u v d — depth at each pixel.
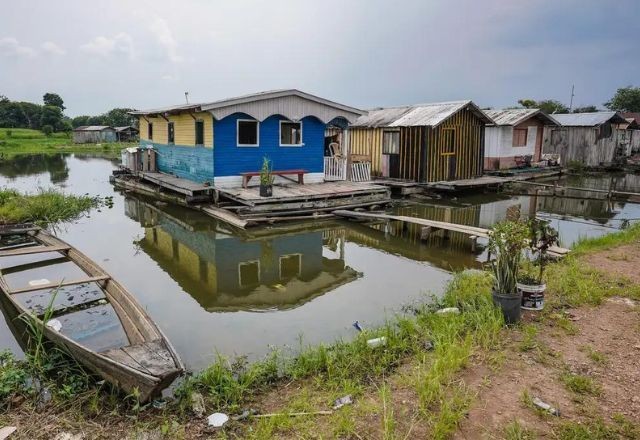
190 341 6.09
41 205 14.01
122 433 4.03
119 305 6.60
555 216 15.23
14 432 4.01
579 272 7.70
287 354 5.61
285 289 8.25
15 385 4.67
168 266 9.59
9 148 51.59
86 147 54.75
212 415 4.26
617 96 58.59
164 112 17.52
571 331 5.60
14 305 6.22
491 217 15.00
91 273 8.16
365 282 8.59
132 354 4.73
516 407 4.13
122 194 18.95
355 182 17.39
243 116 15.26
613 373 4.67
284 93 15.23
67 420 4.18
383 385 4.45
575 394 4.32
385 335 5.65
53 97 110.94
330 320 6.78
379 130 20.47
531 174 23.48
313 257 10.35
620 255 8.84
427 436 3.78
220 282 8.63
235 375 5.08
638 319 5.94
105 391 4.69
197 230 12.80
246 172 15.43
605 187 21.83
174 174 18.45
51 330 5.20
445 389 4.43
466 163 20.50
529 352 5.14
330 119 16.56
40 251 8.99
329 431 3.91
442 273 9.16
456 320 5.88
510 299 5.80
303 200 13.73
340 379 4.81
